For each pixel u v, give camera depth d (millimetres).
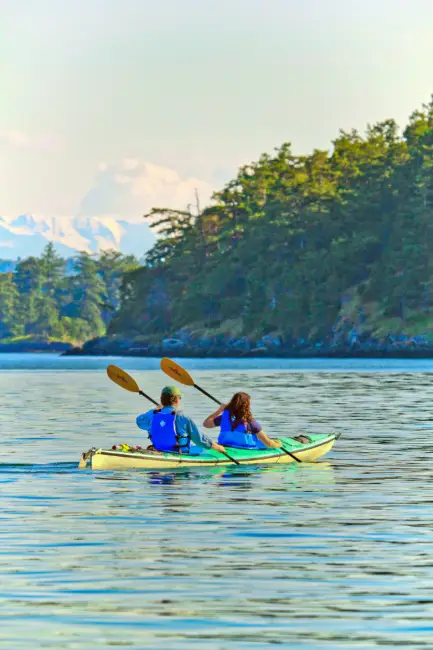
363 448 43594
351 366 189625
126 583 20203
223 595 19406
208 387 103875
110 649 16391
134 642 16719
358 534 24922
